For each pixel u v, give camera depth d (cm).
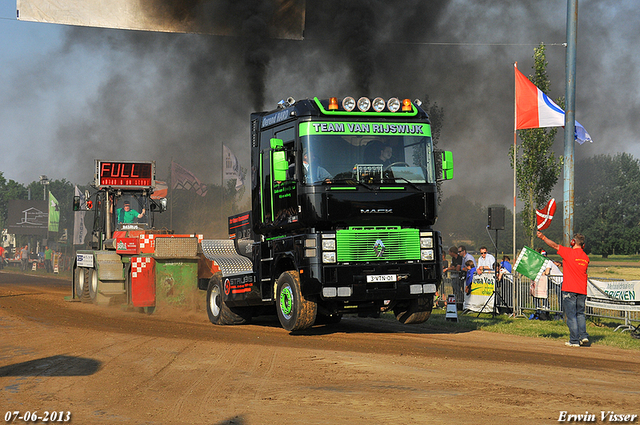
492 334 1259
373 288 1066
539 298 1504
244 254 1338
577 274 1105
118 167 1792
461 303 1727
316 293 1039
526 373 810
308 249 1046
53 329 1181
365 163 1072
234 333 1181
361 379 759
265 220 1176
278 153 1066
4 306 1620
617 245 10219
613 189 10869
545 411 613
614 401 657
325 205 1040
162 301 1512
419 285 1094
